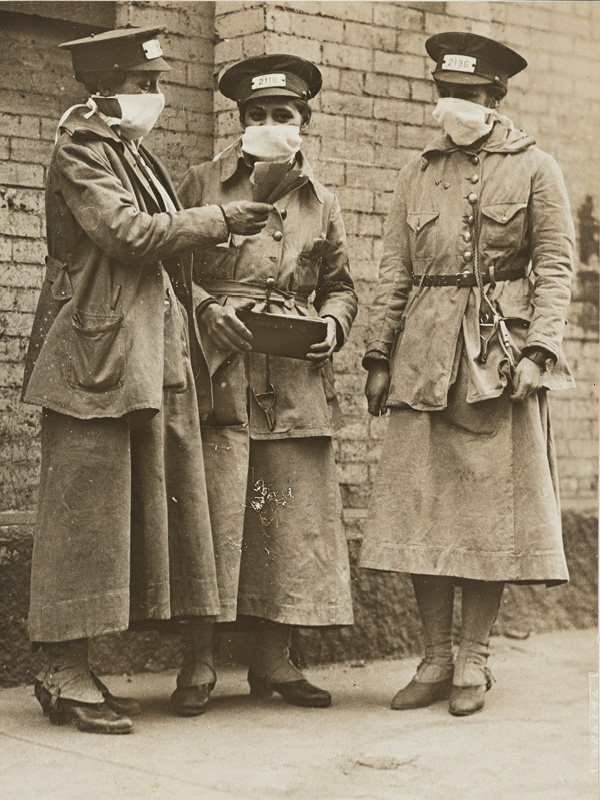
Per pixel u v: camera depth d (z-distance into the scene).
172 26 5.29
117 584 4.10
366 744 4.07
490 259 4.56
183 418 4.35
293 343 4.55
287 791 3.59
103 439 4.11
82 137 4.21
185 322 4.41
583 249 6.42
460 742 4.10
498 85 4.62
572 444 6.37
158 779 3.67
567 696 4.81
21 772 3.72
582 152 6.43
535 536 4.49
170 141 5.28
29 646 4.87
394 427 4.67
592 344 6.44
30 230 5.02
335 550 4.68
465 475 4.54
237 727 4.29
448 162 4.65
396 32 5.68
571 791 3.62
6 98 4.97
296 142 4.63
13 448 4.95
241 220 4.23
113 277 4.14
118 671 5.08
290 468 4.65
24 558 4.88
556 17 6.34
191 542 4.33
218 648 5.23
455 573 4.52
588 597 6.32
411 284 4.77
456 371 4.52
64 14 5.05
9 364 4.96
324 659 5.34
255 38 5.25
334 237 4.82
